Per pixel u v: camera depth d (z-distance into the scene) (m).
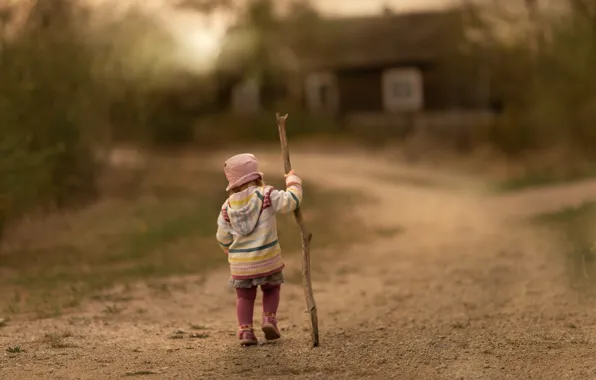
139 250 12.36
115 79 20.47
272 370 5.70
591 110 24.94
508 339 6.55
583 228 12.36
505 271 10.03
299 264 11.21
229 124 43.66
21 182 13.62
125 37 20.89
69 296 8.95
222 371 5.69
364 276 10.27
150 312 8.13
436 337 6.73
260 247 6.43
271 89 48.03
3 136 13.11
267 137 43.25
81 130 18.19
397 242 13.23
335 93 45.56
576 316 7.39
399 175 26.23
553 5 25.44
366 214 17.09
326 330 7.14
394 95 44.03
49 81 15.97
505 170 26.39
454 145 32.94
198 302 8.67
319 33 45.69
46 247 12.87
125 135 26.28
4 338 6.79
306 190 22.05
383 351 6.24
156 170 26.69
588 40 24.08
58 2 16.47
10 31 14.47
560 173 23.22
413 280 9.86
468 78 37.03
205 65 38.09
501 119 31.25
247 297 6.55
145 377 5.54
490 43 31.08
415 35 43.59
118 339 6.77
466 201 19.08
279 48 44.69
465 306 8.19
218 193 20.81
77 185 18.28
